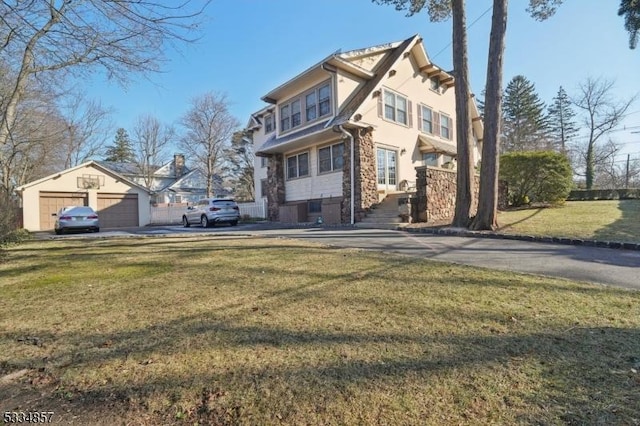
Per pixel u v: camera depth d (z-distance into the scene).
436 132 18.53
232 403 2.06
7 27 6.09
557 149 40.72
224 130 39.72
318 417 1.89
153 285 4.82
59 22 5.93
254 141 25.95
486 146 9.76
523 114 42.88
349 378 2.26
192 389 2.22
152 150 41.59
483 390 2.08
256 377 2.32
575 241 7.44
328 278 4.86
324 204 14.92
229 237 10.55
